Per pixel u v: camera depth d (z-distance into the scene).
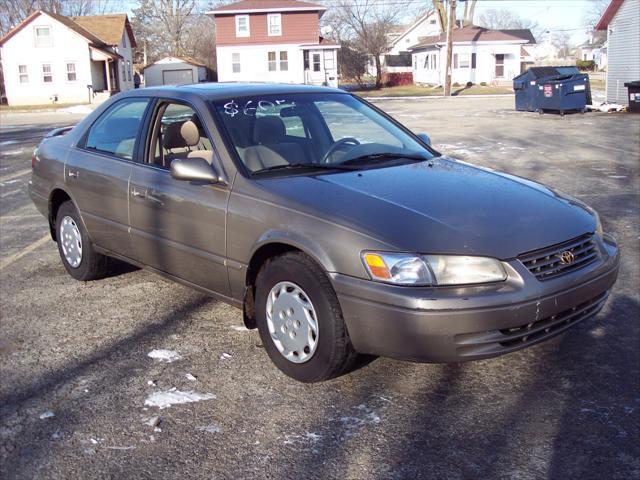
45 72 43.12
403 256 3.19
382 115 5.09
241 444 3.15
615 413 3.36
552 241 3.42
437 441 3.14
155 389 3.69
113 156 4.95
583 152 13.23
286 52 46.62
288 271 3.58
